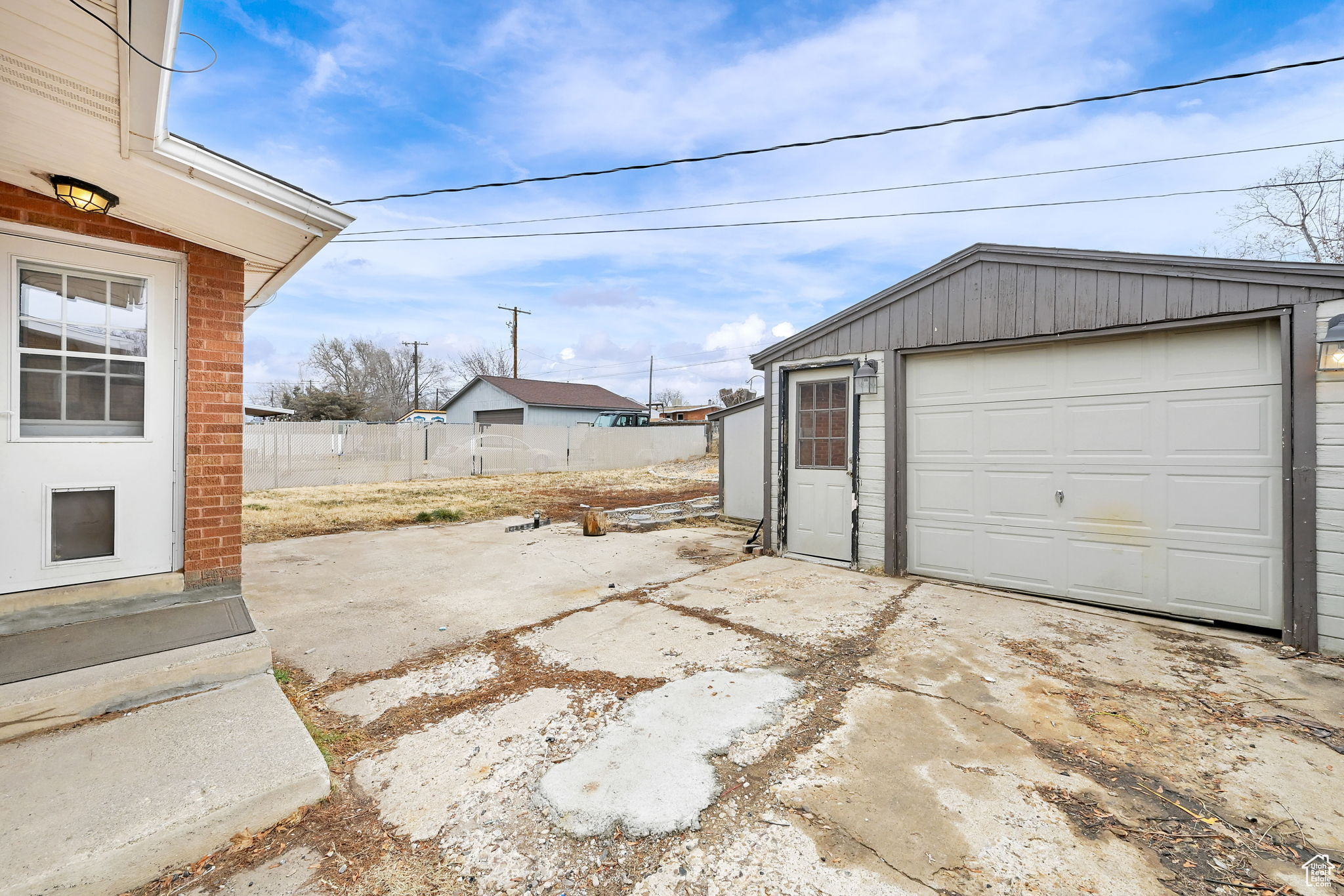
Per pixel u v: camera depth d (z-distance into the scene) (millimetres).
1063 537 4625
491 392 26797
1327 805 2061
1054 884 1696
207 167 2764
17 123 2416
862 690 3057
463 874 1793
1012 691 3027
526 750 2510
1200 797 2121
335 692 3141
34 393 3168
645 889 1710
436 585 5305
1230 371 3906
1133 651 3572
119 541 3416
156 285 3523
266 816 2033
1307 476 3533
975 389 5066
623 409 29984
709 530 8547
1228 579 3926
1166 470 4164
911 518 5488
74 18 1783
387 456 16297
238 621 3328
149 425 3506
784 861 1817
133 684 2650
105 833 1782
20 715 2375
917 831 1945
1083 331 4371
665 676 3260
